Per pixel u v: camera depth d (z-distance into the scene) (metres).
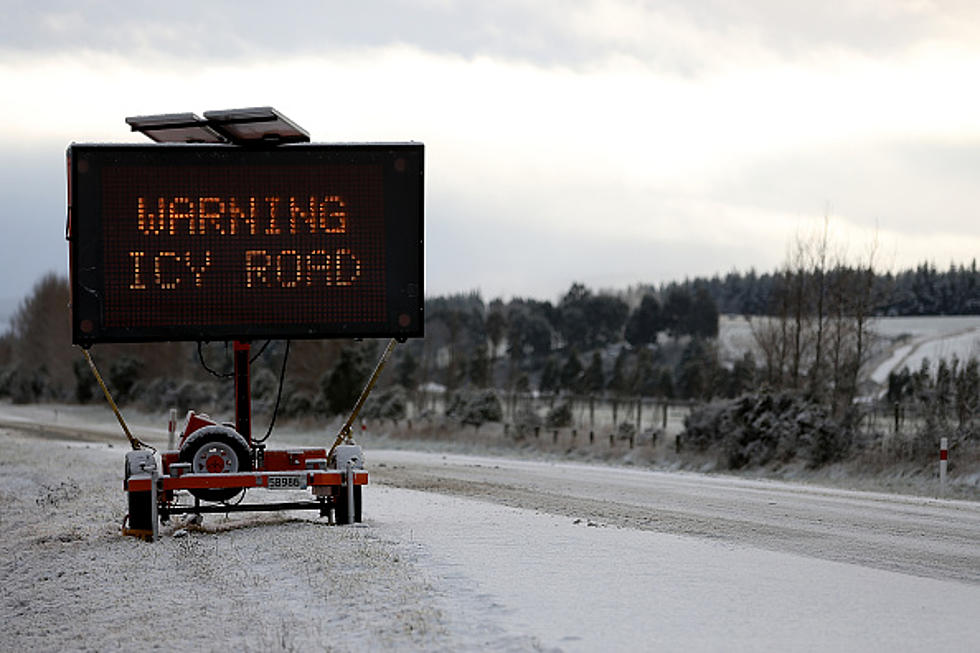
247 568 17.25
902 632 12.11
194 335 20.39
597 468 42.00
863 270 55.88
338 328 20.67
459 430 65.81
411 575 15.34
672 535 19.95
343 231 20.67
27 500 33.97
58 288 155.12
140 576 17.69
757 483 34.81
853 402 53.34
